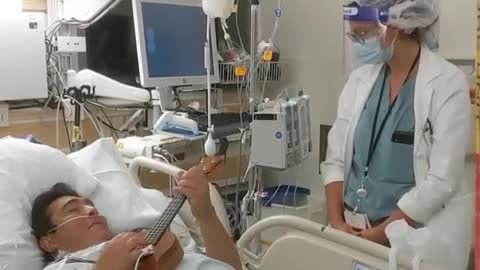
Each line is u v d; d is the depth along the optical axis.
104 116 3.01
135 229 1.88
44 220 1.70
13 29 2.53
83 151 2.17
